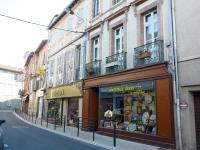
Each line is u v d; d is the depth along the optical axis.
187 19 10.23
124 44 14.08
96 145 11.40
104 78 15.53
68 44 23.30
